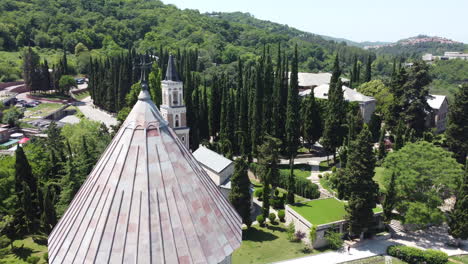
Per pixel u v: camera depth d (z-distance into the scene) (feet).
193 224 43.11
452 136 230.27
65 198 161.79
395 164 176.24
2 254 134.41
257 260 144.97
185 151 48.24
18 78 493.36
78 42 645.51
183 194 43.93
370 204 151.23
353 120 231.71
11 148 255.91
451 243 158.51
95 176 45.50
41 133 305.53
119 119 316.60
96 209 42.57
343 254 149.79
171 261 40.37
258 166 229.45
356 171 149.59
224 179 192.65
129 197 41.96
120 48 626.64
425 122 285.43
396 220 175.01
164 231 41.16
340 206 177.88
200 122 292.20
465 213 148.66
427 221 155.12
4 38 574.97
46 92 463.01
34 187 163.43
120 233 40.65
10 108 346.95
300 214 167.12
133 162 43.57
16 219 153.89
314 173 239.09
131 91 328.90
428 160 165.17
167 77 206.49
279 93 263.29
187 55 440.04
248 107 278.05
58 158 205.36
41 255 139.85
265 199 177.68
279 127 263.70
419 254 143.13
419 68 266.16
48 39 632.38
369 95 345.72
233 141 269.44
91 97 450.30
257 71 261.44
